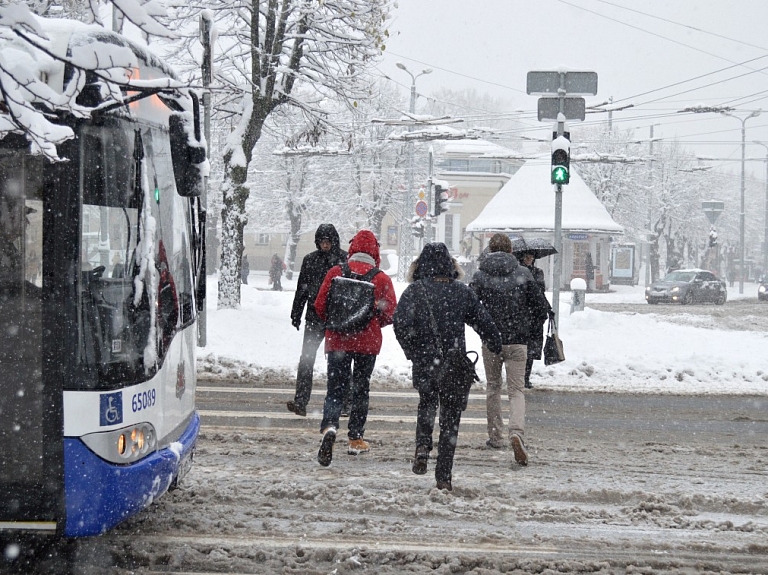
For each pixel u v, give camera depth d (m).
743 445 9.52
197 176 5.55
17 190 5.01
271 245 77.06
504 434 9.66
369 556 5.67
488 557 5.69
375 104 52.06
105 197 5.15
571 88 15.39
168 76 6.14
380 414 10.82
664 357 15.48
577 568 5.59
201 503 6.68
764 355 16.20
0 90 4.48
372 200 58.62
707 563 5.75
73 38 5.00
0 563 5.34
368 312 8.17
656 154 71.56
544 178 51.03
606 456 8.80
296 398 10.00
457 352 7.15
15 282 5.03
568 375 14.35
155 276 5.47
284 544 5.84
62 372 4.96
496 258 8.56
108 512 5.01
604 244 52.94
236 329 16.33
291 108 21.59
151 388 5.43
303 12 18.52
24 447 5.04
